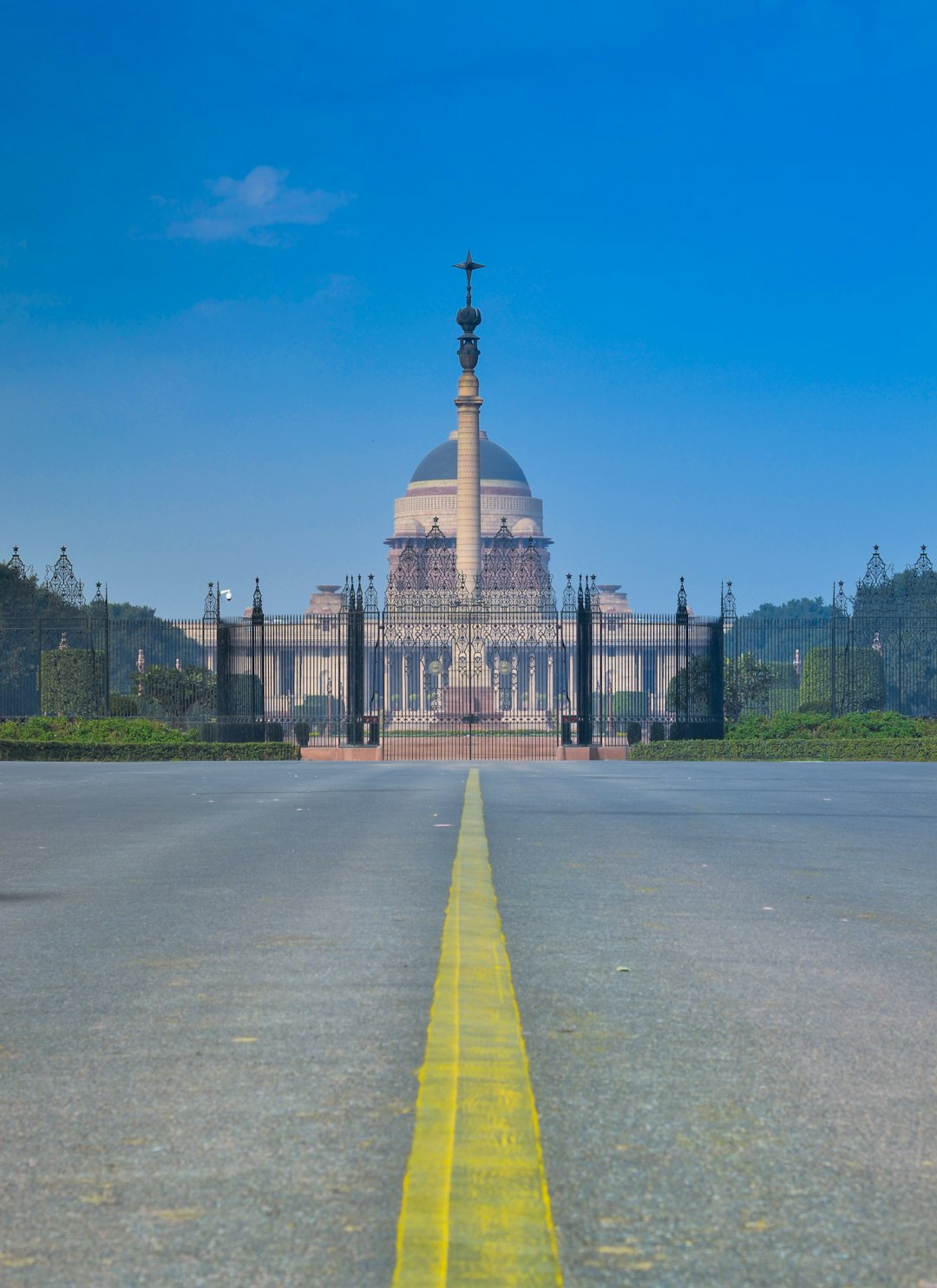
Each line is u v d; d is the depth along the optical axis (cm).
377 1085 770
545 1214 564
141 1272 519
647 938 1270
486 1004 974
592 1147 662
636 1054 843
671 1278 512
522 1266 508
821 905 1496
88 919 1404
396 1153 650
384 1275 513
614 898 1535
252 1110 723
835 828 2478
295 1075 793
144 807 3089
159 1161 643
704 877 1734
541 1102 738
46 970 1130
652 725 6662
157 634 11338
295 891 1603
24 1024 930
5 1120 711
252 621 6906
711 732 6638
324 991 1032
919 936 1295
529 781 4253
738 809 2934
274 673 9744
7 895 1587
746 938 1276
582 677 6831
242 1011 962
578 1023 927
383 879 1712
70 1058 837
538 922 1359
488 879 1673
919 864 1908
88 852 2081
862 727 6550
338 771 5078
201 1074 797
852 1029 912
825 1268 522
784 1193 602
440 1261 514
